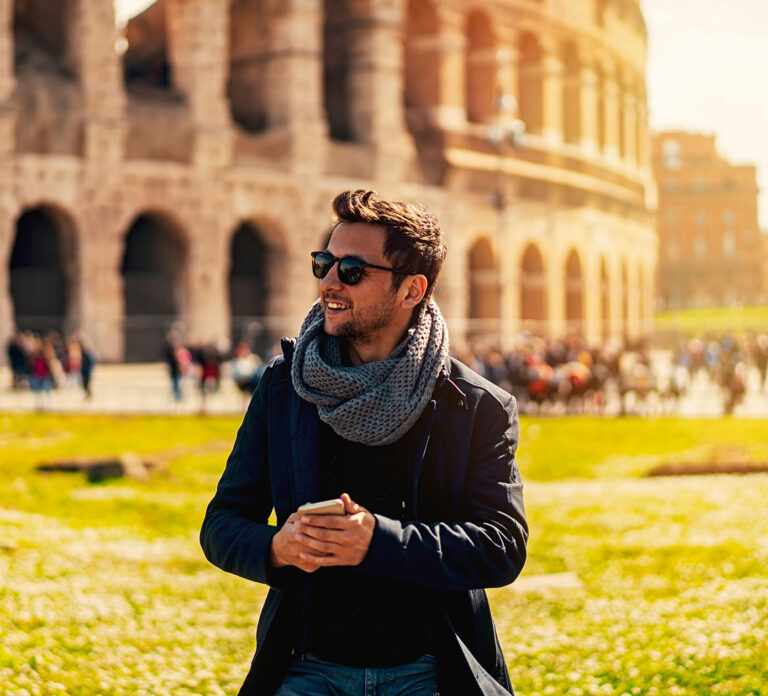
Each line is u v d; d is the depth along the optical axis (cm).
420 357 468
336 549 437
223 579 1428
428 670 471
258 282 6944
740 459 2662
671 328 9819
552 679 934
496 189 7688
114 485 2281
